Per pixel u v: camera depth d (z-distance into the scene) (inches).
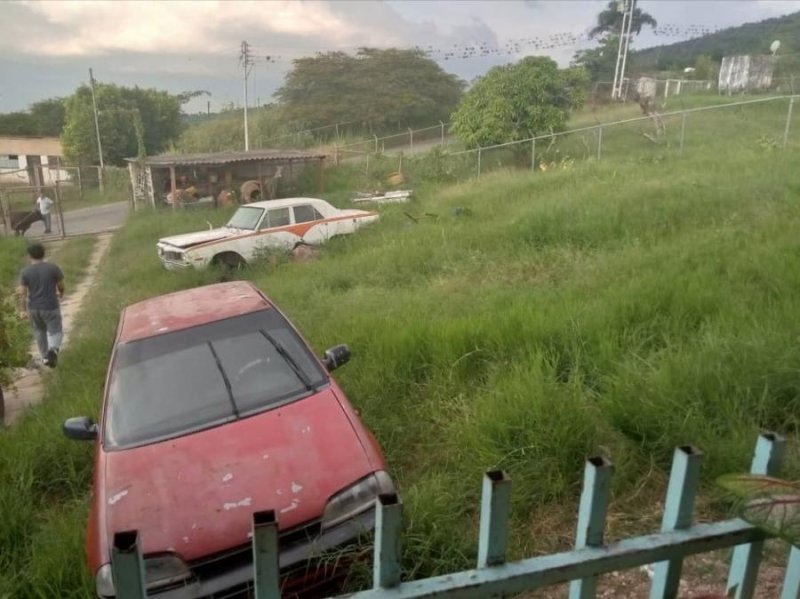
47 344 354.9
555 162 888.3
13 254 732.0
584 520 64.6
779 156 540.7
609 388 171.3
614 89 1486.2
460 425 173.0
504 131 952.3
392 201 745.6
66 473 198.2
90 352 330.6
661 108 1181.1
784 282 223.8
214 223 789.2
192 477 131.6
